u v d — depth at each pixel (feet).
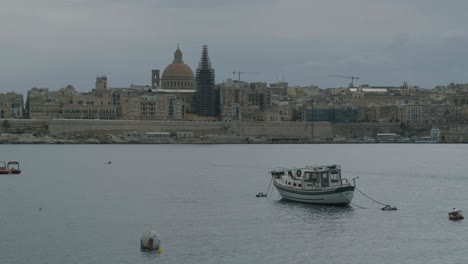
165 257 392.47
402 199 624.18
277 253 403.95
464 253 407.64
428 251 411.75
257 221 494.18
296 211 536.42
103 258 389.39
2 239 431.02
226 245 420.36
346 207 558.97
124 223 485.56
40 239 431.02
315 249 413.39
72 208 552.41
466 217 518.78
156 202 590.14
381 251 410.93
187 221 494.18
